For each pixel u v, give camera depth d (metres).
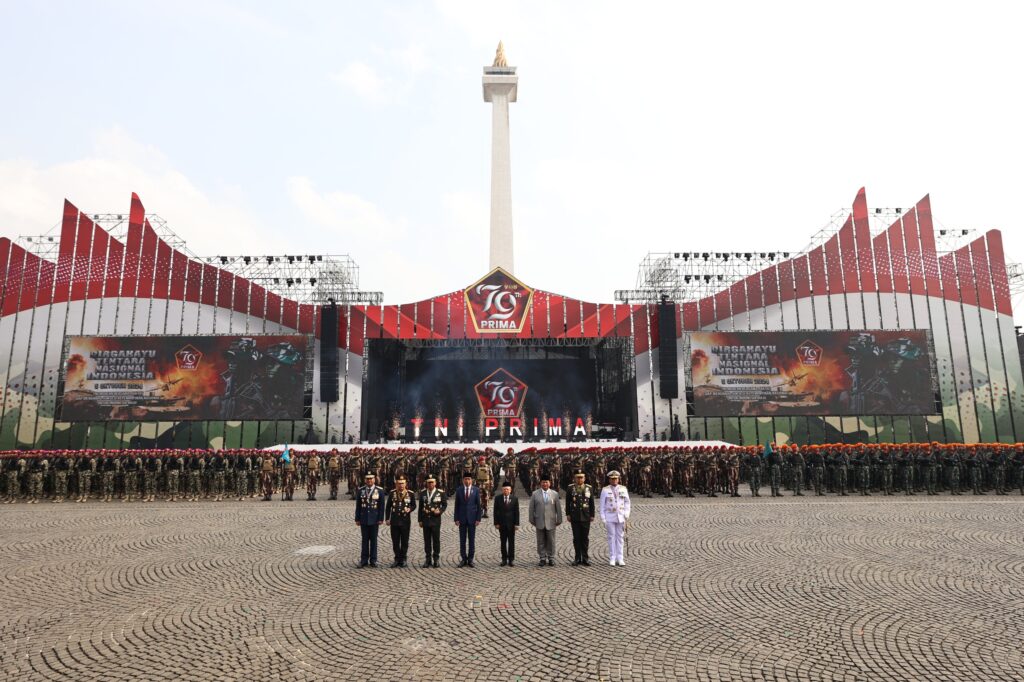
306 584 10.73
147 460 25.78
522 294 48.75
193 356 45.06
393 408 59.38
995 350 48.78
